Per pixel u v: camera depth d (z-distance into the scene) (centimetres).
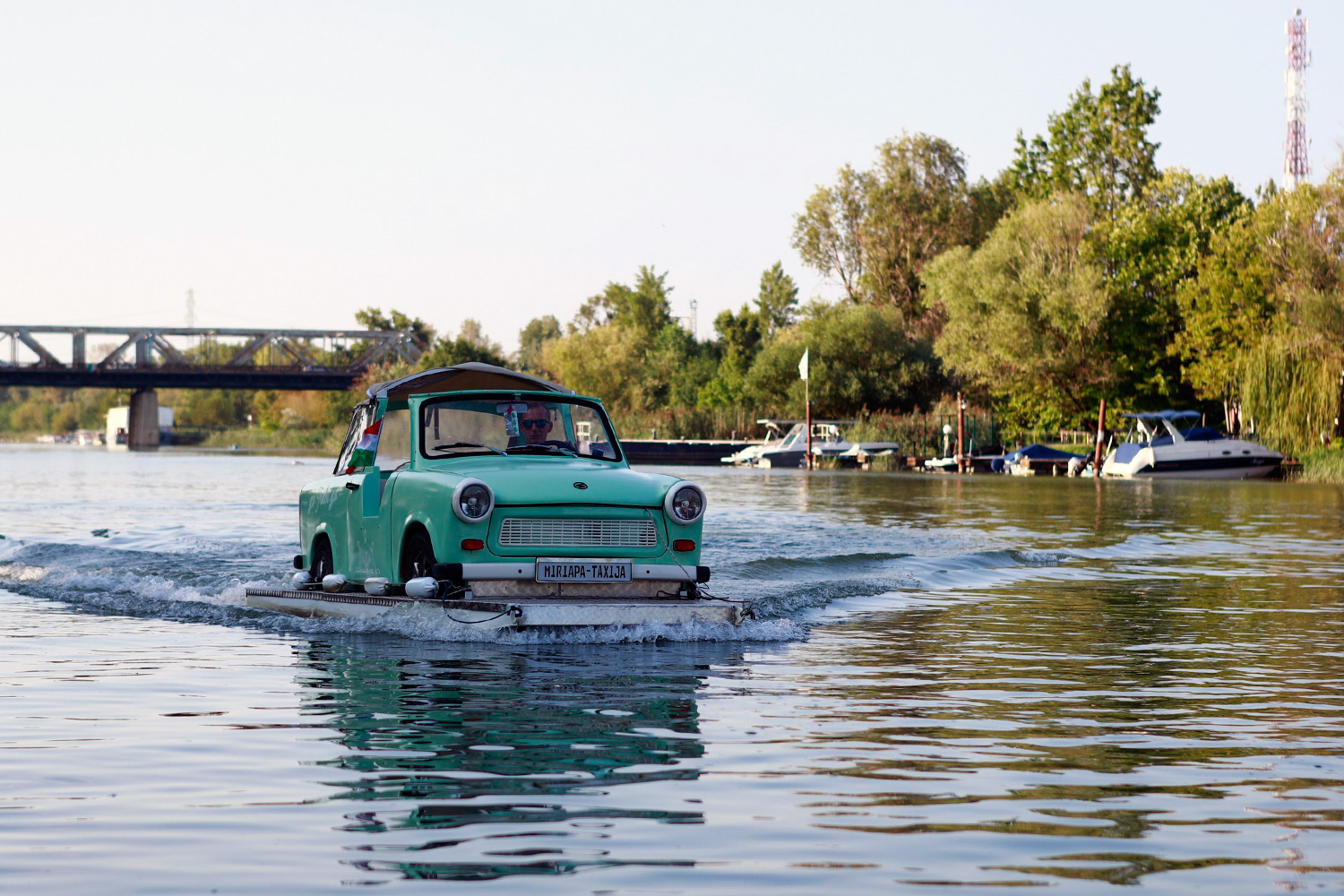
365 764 617
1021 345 7431
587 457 1261
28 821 518
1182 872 455
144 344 14562
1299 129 9644
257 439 18175
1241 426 6819
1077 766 619
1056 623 1223
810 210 11625
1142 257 7500
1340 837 500
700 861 467
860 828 511
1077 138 9600
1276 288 6412
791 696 816
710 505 3275
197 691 830
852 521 2659
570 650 1030
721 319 13362
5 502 3353
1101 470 6431
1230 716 753
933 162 11488
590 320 19338
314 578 1398
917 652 1025
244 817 524
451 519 1095
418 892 432
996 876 451
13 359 13938
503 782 583
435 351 12250
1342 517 3036
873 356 9369
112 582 1516
